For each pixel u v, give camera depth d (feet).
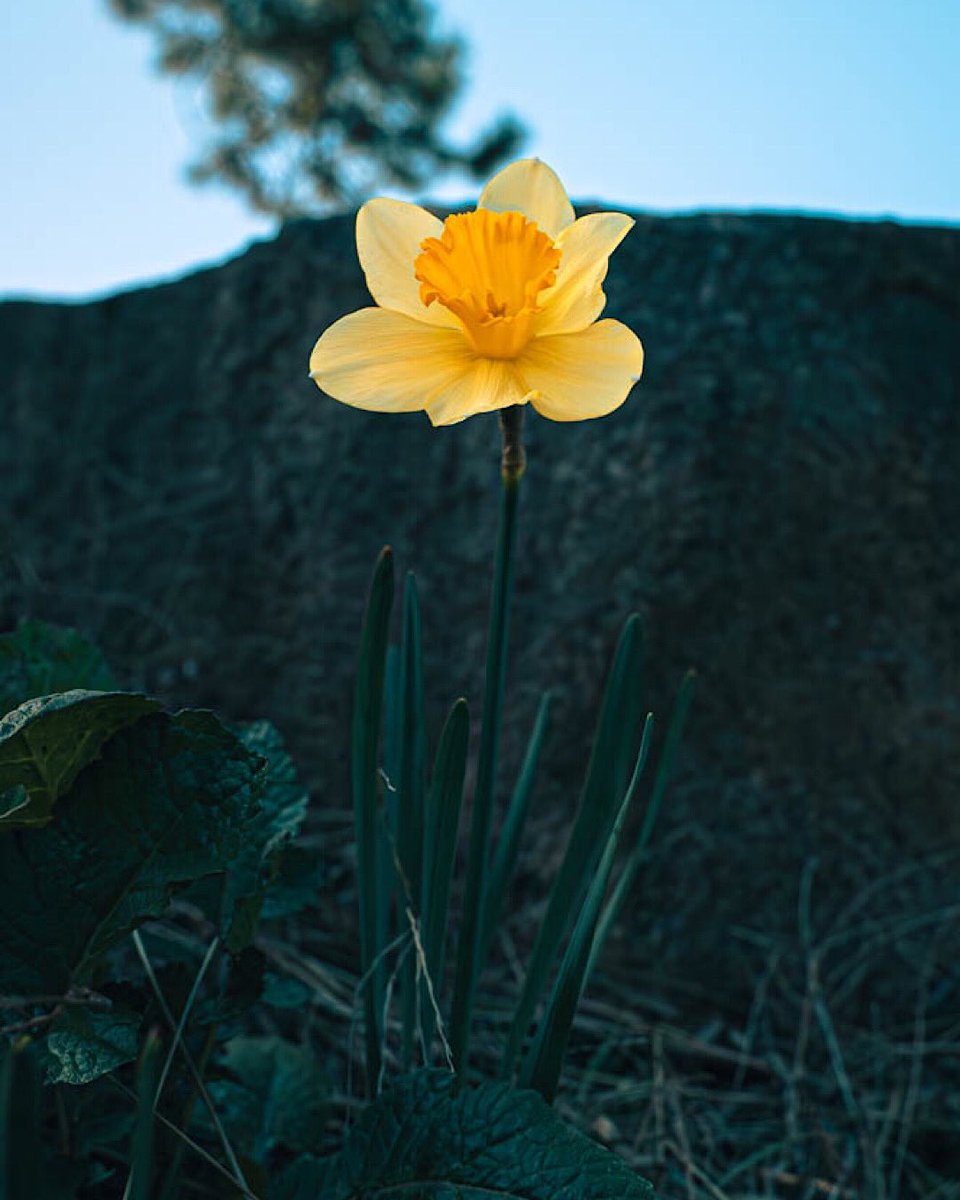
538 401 1.31
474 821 1.50
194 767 1.37
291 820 1.57
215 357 3.28
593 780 1.53
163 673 3.00
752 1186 2.04
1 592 3.17
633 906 2.48
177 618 3.06
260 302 3.24
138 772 1.36
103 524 3.26
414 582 1.57
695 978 2.44
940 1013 2.43
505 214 1.37
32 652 1.63
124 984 1.39
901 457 2.75
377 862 1.62
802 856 2.54
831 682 2.64
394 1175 1.31
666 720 2.58
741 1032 2.40
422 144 17.95
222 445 3.20
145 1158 1.03
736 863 2.52
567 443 2.77
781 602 2.65
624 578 2.63
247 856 1.57
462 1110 1.32
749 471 2.67
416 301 1.45
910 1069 2.34
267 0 17.17
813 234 2.92
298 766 2.82
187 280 3.43
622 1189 1.23
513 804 1.64
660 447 2.68
